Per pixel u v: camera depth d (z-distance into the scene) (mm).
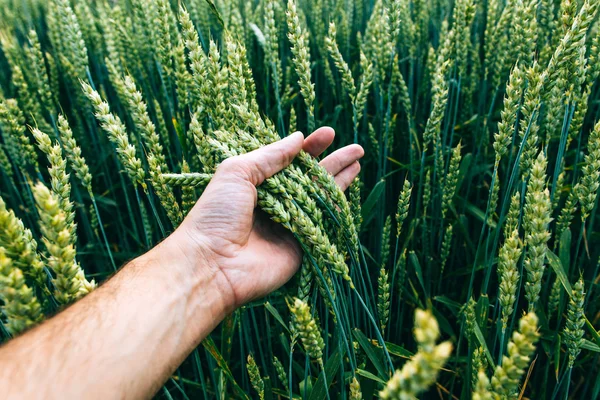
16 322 253
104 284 314
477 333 376
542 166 335
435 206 614
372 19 705
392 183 680
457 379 523
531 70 386
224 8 714
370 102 819
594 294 541
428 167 590
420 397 467
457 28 558
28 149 587
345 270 349
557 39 514
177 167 667
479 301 425
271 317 548
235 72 425
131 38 802
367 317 466
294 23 464
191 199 428
